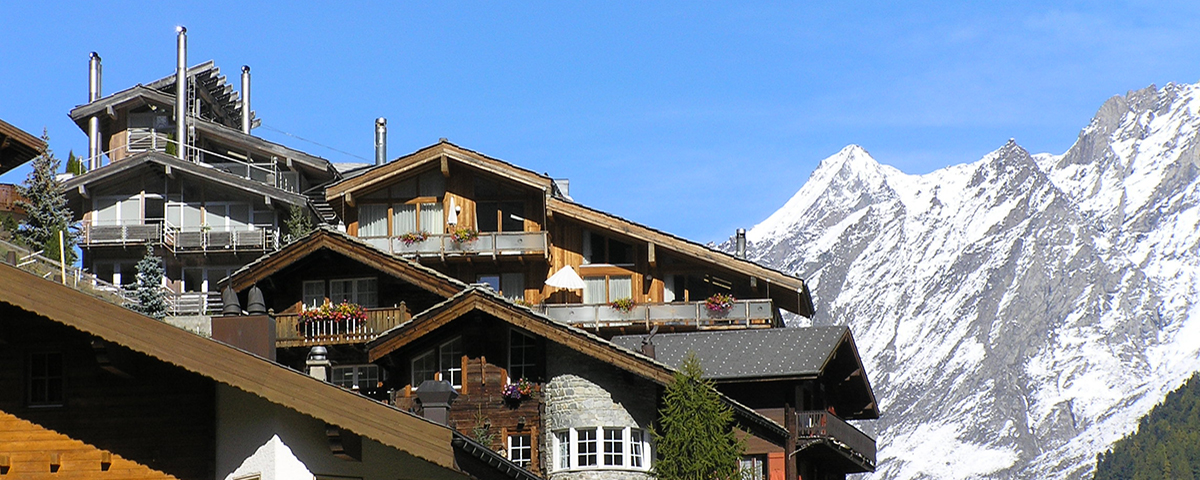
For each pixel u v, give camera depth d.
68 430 27.80
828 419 53.06
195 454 27.75
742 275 70.88
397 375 46.94
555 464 44.00
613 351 43.66
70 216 69.31
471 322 46.16
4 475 27.47
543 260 71.69
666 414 41.50
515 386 45.22
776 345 54.50
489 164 71.56
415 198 72.38
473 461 28.64
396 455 28.06
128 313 25.59
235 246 78.25
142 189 79.69
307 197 81.62
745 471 40.66
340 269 55.47
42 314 25.36
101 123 88.81
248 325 32.97
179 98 85.38
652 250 71.12
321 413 25.77
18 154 45.78
